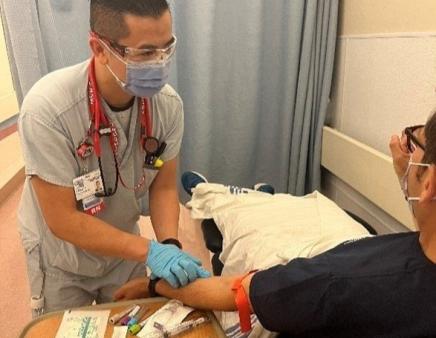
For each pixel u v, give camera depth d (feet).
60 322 3.05
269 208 5.79
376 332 2.19
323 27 7.30
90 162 3.83
